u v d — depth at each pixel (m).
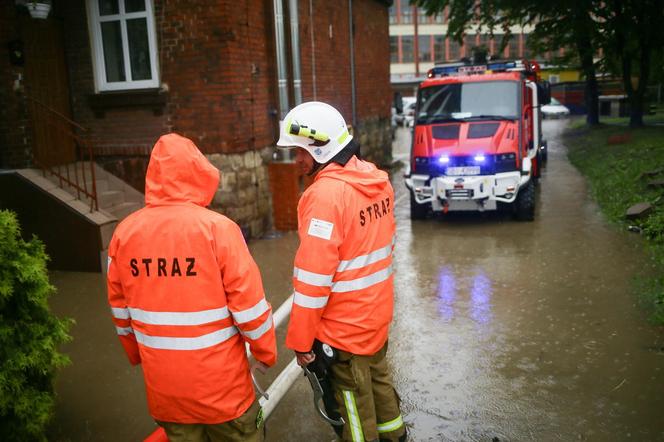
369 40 15.18
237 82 8.65
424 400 4.14
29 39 8.45
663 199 9.06
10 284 3.16
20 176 7.45
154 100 8.84
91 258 7.41
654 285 5.92
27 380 3.29
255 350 2.57
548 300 6.00
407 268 7.44
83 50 9.15
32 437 3.28
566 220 9.57
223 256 2.40
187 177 2.46
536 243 8.25
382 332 2.99
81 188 8.20
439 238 8.93
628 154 13.99
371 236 2.89
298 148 2.90
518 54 58.28
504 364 4.64
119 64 9.11
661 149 13.27
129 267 2.47
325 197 2.74
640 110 20.09
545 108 34.81
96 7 9.01
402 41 59.72
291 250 8.46
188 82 8.69
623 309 5.61
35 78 8.58
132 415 4.12
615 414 3.83
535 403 4.02
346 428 2.96
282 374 4.18
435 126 9.84
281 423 3.94
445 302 6.11
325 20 11.97
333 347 2.89
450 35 21.28
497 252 7.93
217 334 2.45
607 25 18.39
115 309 2.61
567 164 16.45
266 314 2.53
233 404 2.52
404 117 37.78
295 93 9.88
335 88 12.73
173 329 2.43
